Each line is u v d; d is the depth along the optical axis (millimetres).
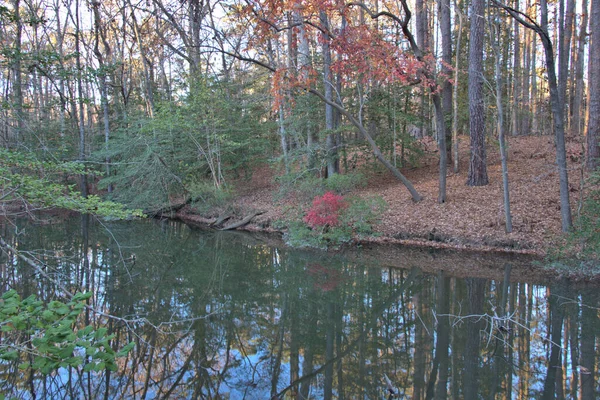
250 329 7234
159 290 9523
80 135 17984
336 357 6105
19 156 5309
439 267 10555
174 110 19500
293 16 12750
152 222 20359
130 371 5777
